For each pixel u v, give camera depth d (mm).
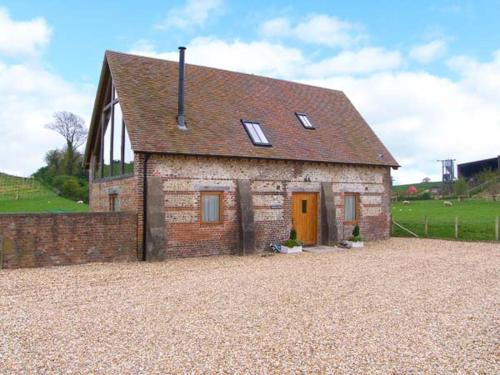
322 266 14305
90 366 5895
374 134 23875
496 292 10562
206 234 16734
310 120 21875
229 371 5762
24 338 7000
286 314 8484
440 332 7445
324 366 5945
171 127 16703
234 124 18625
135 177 15508
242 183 17484
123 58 18625
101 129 20250
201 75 20484
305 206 19578
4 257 13008
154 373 5684
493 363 6102
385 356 6324
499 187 46531
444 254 17297
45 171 60250
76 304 9148
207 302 9375
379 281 11781
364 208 21578
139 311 8617
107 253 14727
